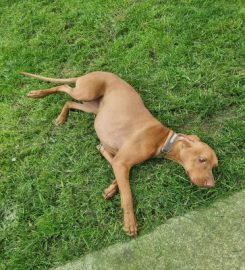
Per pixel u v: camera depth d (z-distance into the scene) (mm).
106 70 2066
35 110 1987
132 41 2131
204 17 2139
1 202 1738
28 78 2102
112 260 1545
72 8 2328
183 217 1598
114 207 1670
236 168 1683
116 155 1666
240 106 1850
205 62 1993
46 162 1823
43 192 1742
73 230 1638
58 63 2139
